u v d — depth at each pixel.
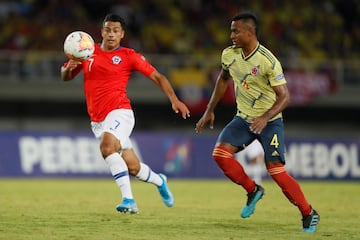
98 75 30.61
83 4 102.50
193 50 103.62
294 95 99.88
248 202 30.59
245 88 28.69
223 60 29.16
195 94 97.81
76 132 74.56
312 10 112.50
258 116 28.48
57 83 95.81
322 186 67.06
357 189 62.16
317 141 79.94
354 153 80.75
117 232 26.89
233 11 108.94
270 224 31.05
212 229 28.61
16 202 40.62
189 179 77.62
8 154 72.38
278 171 28.53
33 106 99.38
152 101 100.56
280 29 108.12
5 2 100.44
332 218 34.69
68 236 25.48
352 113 106.88
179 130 104.50
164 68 97.75
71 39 30.34
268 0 111.12
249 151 62.88
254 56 28.02
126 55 30.88
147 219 31.98
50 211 35.12
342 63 102.06
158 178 33.78
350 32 112.50
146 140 77.81
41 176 72.88
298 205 28.34
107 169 74.94
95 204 40.19
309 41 109.25
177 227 29.03
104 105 30.73
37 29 98.06
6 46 95.38
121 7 103.38
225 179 78.44
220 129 103.62
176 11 106.81
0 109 97.62
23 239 24.58
